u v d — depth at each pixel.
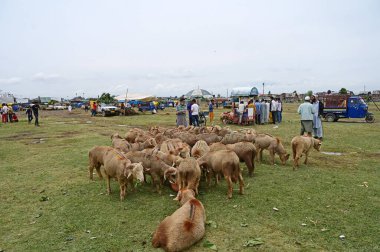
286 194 7.50
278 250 4.97
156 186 8.09
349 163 10.59
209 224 5.91
